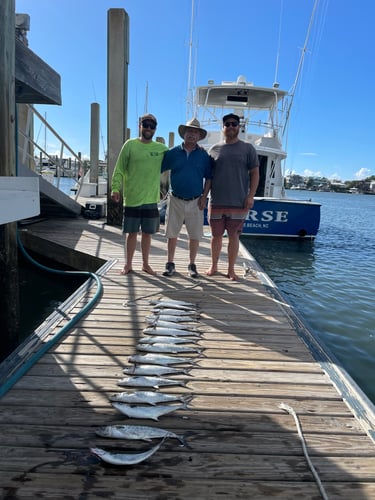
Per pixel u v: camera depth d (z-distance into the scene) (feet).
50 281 19.43
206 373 7.89
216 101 34.60
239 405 6.75
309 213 32.45
